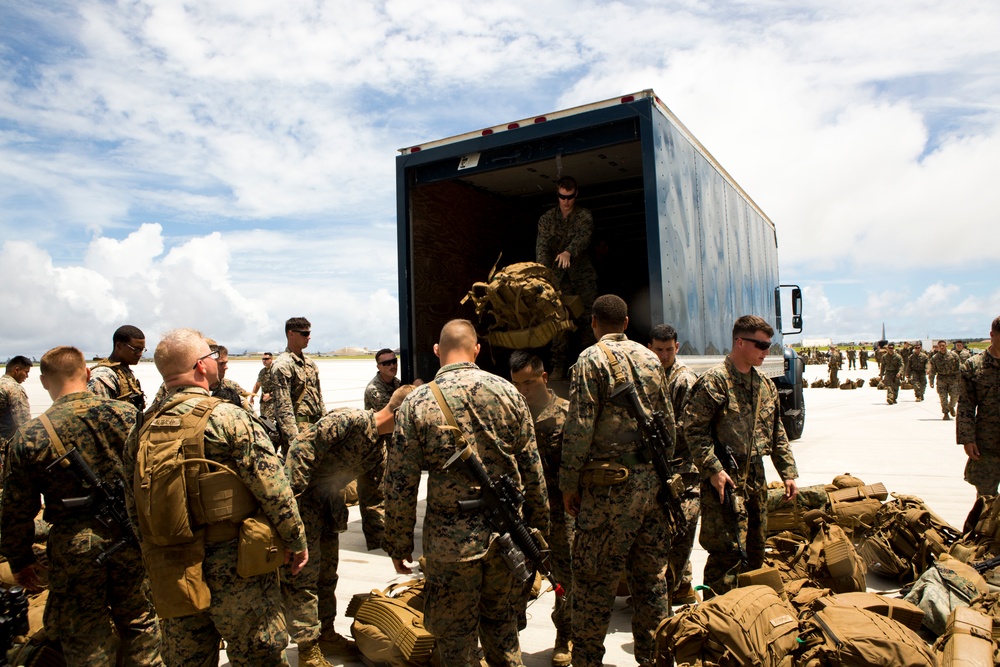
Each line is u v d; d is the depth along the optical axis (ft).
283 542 7.66
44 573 11.39
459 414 7.94
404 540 8.08
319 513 10.23
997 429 14.87
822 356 186.60
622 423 9.04
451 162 17.69
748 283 24.84
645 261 26.71
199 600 7.01
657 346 12.09
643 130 14.73
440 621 7.89
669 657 8.50
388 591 11.69
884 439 35.63
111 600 9.35
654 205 14.55
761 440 11.01
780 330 33.40
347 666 10.79
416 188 18.49
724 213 21.21
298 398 19.08
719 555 11.06
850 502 15.24
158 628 9.65
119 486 9.18
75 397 9.23
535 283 15.20
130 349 14.80
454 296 19.76
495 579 8.14
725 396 10.81
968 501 20.47
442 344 8.76
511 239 22.89
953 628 8.55
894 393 60.34
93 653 8.89
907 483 23.39
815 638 7.92
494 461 8.05
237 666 7.36
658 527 9.20
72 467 8.80
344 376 125.70
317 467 10.09
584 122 15.35
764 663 7.62
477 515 7.80
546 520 8.62
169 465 6.98
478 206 21.25
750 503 10.96
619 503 8.88
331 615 11.23
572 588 9.30
